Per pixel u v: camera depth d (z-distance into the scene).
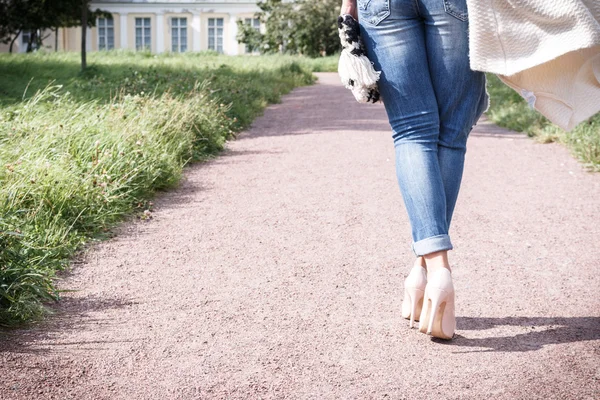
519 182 6.70
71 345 2.99
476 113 2.99
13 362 2.80
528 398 2.48
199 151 8.17
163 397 2.53
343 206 5.74
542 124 10.26
